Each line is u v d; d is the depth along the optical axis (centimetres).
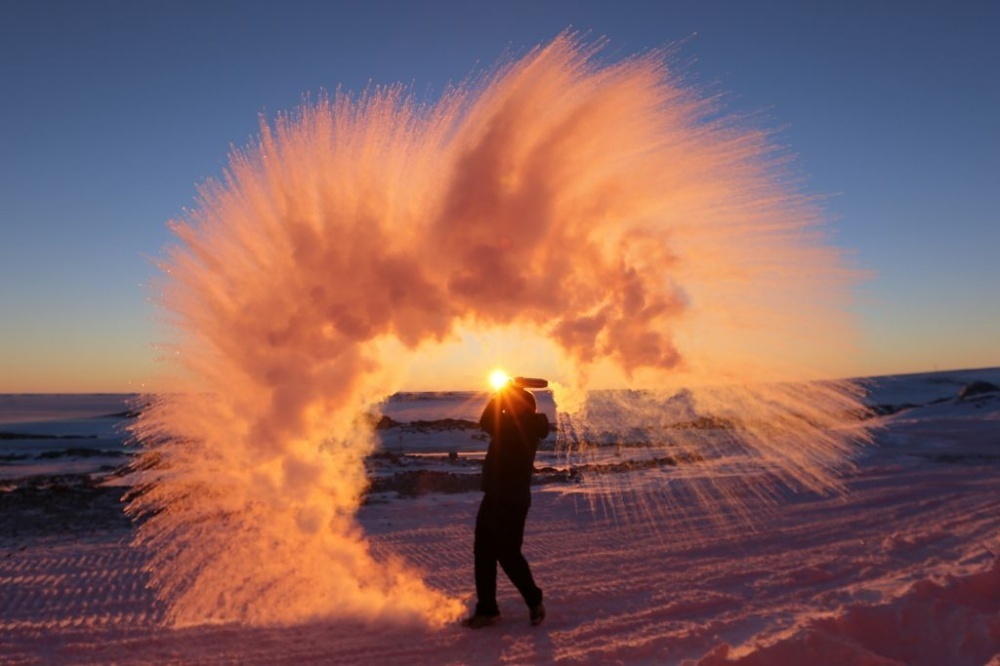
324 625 491
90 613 541
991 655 412
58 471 1981
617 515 1035
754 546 771
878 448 1888
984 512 938
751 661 383
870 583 579
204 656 432
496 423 498
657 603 545
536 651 438
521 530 493
